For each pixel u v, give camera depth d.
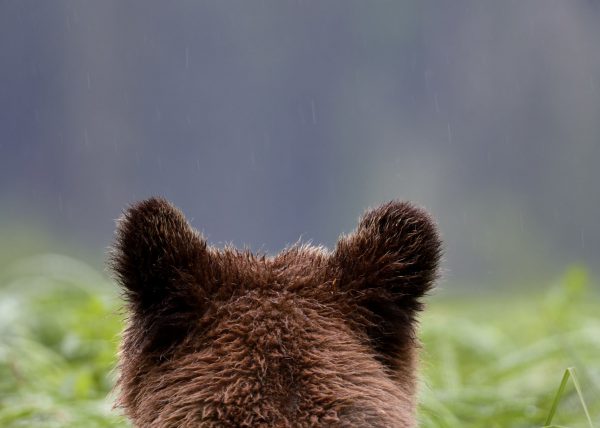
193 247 5.58
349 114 127.38
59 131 128.62
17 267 17.17
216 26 136.00
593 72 109.62
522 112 111.88
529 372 11.88
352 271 5.67
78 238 73.12
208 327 5.45
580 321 12.70
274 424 5.08
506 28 117.44
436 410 8.98
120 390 5.83
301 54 132.50
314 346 5.36
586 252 65.00
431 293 5.78
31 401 9.40
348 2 129.12
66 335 12.70
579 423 9.53
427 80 122.81
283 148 128.62
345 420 5.11
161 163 128.25
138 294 5.52
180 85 132.88
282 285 5.61
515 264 57.34
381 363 5.58
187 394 5.26
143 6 135.25
